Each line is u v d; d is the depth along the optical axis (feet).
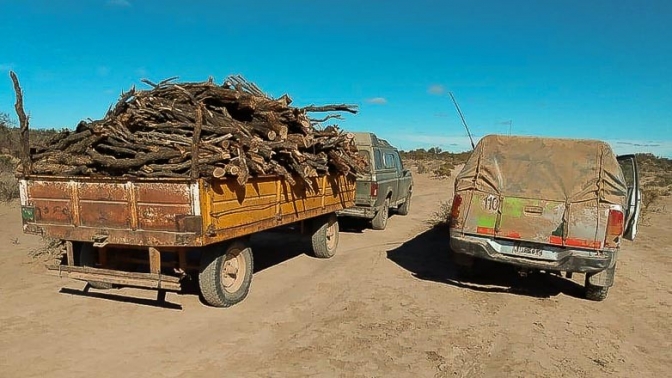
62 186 20.89
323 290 25.13
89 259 23.67
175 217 19.01
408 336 19.24
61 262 25.84
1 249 30.73
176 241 19.03
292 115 26.30
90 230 20.49
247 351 17.34
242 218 21.47
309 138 26.84
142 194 19.44
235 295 22.30
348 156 33.40
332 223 33.35
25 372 15.15
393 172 47.60
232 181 20.68
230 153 20.66
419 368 16.47
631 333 20.57
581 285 27.66
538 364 17.13
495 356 17.70
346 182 34.37
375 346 18.15
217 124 22.47
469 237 24.31
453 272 29.50
